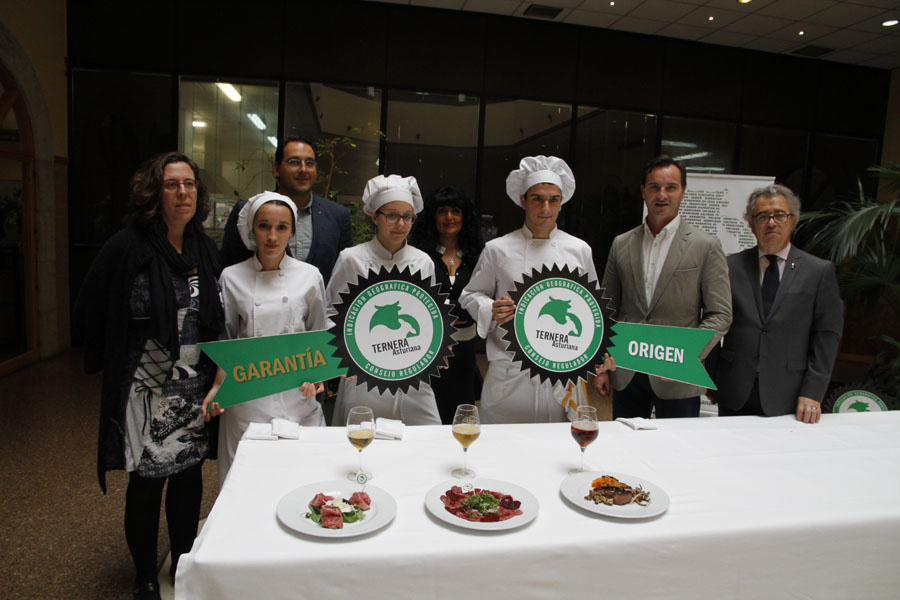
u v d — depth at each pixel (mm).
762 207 1938
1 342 4766
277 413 1775
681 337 1656
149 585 1833
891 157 7098
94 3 5453
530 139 6301
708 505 1212
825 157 7102
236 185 5855
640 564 1069
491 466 1409
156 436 1724
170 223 1744
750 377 2004
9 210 4809
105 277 1691
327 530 1035
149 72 5594
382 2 5801
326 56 5812
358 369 1526
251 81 5754
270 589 957
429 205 2668
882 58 6727
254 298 1787
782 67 6816
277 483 1275
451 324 1569
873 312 6203
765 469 1427
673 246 2113
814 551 1153
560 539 1044
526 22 6129
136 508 1786
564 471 1392
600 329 1661
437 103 6086
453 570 999
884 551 1188
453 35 6012
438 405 2580
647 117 6562
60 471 3014
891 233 4035
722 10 5645
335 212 2670
